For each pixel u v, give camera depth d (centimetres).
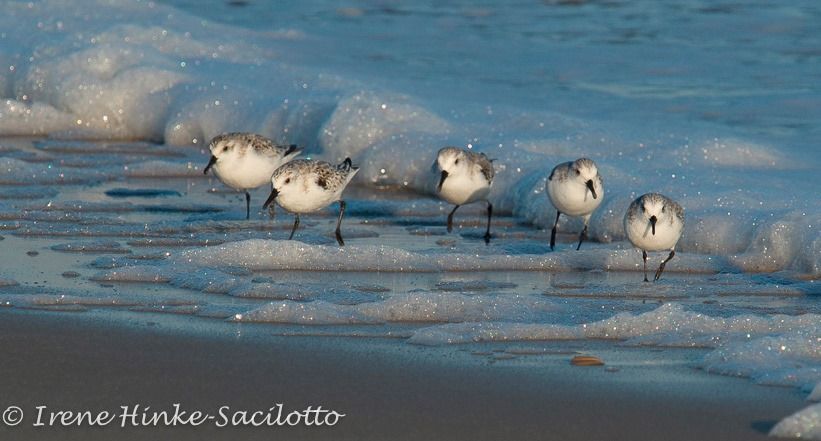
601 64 2531
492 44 2780
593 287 1198
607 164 1619
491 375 885
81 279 1182
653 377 884
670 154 1717
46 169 1758
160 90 2191
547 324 1020
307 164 1372
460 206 1625
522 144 1758
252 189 1681
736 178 1566
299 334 990
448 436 765
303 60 2509
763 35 2820
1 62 2380
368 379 873
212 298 1118
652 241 1223
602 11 3216
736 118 2025
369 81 2272
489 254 1329
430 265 1277
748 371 892
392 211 1600
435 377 880
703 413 807
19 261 1259
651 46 2719
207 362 909
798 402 826
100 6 2702
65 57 2297
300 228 1470
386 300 1072
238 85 2155
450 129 1869
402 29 2995
